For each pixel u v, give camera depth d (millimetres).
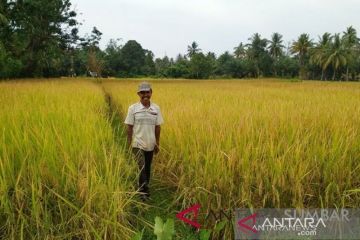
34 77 44469
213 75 83562
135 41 101812
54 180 3771
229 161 4203
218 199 3945
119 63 87938
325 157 4531
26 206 3586
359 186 4367
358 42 70625
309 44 73625
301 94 16875
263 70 85312
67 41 44031
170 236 3090
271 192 3975
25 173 3771
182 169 4941
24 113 6762
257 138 5125
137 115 5020
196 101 11773
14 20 33125
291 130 5562
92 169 3934
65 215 3664
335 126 5637
